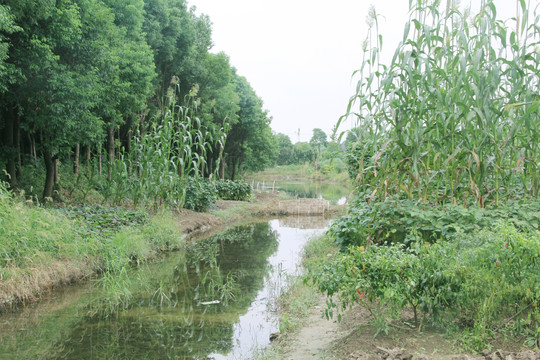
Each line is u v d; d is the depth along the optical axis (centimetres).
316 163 6506
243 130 3173
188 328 548
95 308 623
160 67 2031
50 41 960
